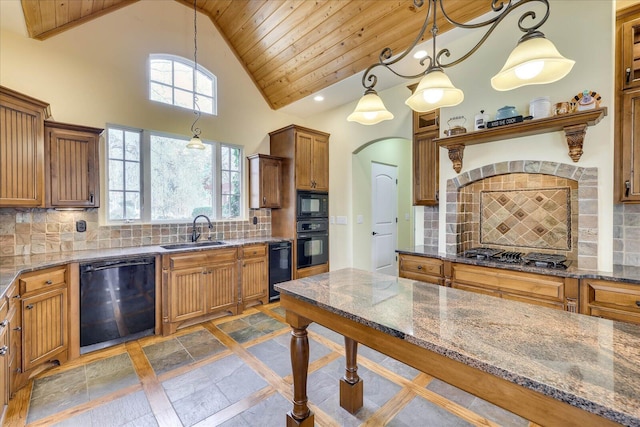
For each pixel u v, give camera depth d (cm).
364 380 222
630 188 218
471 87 279
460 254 284
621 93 221
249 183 430
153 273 293
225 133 408
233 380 222
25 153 230
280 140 437
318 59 353
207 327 318
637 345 99
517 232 284
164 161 359
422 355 108
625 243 236
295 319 166
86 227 301
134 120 333
